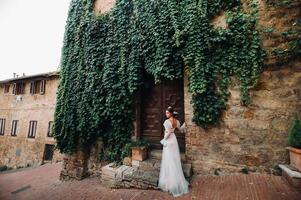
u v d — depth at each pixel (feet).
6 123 57.06
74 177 21.89
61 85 24.62
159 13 17.98
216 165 15.08
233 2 15.40
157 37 17.76
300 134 11.98
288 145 12.97
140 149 17.67
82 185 19.04
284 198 10.34
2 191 23.75
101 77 21.44
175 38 16.76
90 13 23.40
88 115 21.68
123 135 20.16
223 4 15.67
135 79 18.98
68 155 23.06
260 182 12.53
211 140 15.49
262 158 13.80
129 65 19.52
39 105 50.78
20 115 54.34
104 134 21.03
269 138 13.79
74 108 22.82
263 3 14.60
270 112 13.94
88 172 21.67
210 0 16.21
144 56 18.92
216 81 15.65
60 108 24.07
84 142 21.75
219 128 15.31
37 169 36.27
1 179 31.35
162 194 13.66
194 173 15.70
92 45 22.33
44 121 49.11
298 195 10.38
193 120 15.98
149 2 18.92
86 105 21.84
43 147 47.70
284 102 13.66
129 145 18.93
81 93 22.63
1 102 59.98
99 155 21.29
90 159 21.89
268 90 14.14
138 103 21.22
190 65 16.06
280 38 13.96
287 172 11.74
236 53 15.07
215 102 15.43
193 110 16.11
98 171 21.01
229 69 15.23
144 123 21.21
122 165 18.43
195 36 15.94
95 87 21.58
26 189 22.95
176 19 16.72
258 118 14.23
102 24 22.35
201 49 15.69
